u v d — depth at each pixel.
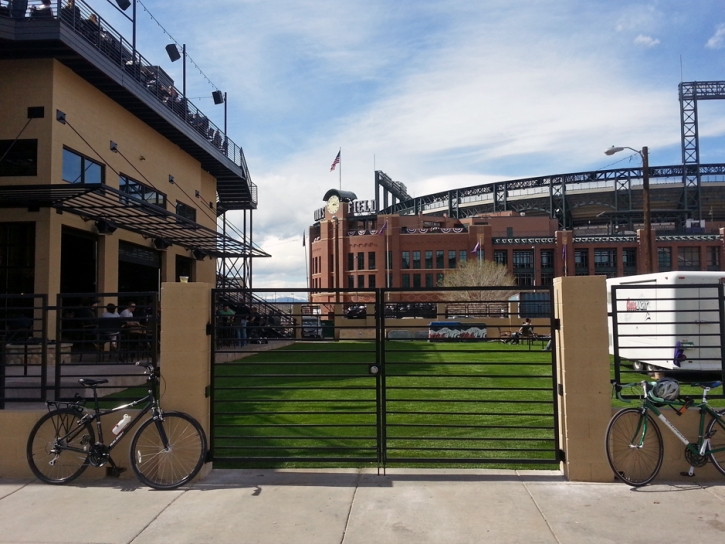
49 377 11.05
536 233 95.19
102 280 18.92
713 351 13.88
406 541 4.69
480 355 21.27
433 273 80.69
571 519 5.10
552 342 6.48
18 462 6.41
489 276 66.88
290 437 6.43
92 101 18.19
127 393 11.12
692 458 6.08
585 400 6.14
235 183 33.97
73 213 16.80
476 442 7.97
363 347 23.91
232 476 6.36
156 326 6.45
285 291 6.64
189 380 6.32
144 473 6.19
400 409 10.05
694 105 103.12
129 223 19.20
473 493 5.75
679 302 14.08
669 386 6.05
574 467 6.12
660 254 84.81
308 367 16.80
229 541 4.71
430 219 92.31
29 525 5.07
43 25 15.08
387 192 123.00
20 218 15.86
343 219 85.19
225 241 24.61
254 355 21.02
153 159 22.98
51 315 15.45
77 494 5.84
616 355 6.33
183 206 26.56
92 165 18.38
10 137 15.88
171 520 5.15
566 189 112.94
